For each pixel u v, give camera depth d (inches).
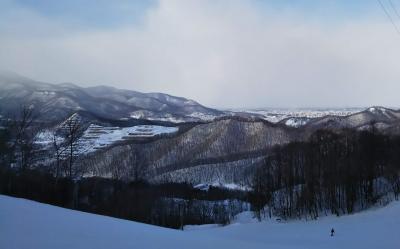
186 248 1045.2
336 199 4195.4
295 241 2359.7
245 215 5142.7
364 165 4229.8
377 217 3184.1
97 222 1376.7
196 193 6604.3
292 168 5027.1
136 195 4571.9
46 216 1300.4
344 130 6653.5
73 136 3245.6
